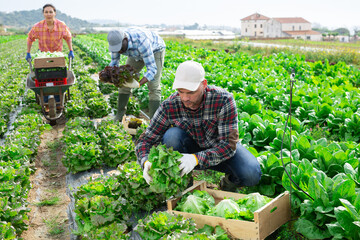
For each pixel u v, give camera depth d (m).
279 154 5.57
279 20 144.25
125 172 4.95
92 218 4.39
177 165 4.21
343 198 4.07
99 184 4.86
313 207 4.22
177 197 4.44
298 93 10.41
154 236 3.98
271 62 20.20
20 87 13.69
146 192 4.75
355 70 16.81
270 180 5.27
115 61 7.73
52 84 8.88
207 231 4.15
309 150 5.82
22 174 5.62
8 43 57.91
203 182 4.93
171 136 4.77
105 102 10.32
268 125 6.91
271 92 10.73
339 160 5.19
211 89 4.49
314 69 18.58
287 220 4.55
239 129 6.78
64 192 6.12
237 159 4.84
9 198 5.02
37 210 5.55
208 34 186.62
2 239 4.20
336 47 41.38
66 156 6.62
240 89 12.62
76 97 10.79
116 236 3.96
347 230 3.75
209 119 4.61
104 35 70.88
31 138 7.48
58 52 10.02
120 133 7.29
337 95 10.39
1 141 8.66
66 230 5.00
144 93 11.66
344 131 7.88
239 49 40.59
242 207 4.38
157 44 7.65
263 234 4.09
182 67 4.12
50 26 9.98
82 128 7.60
